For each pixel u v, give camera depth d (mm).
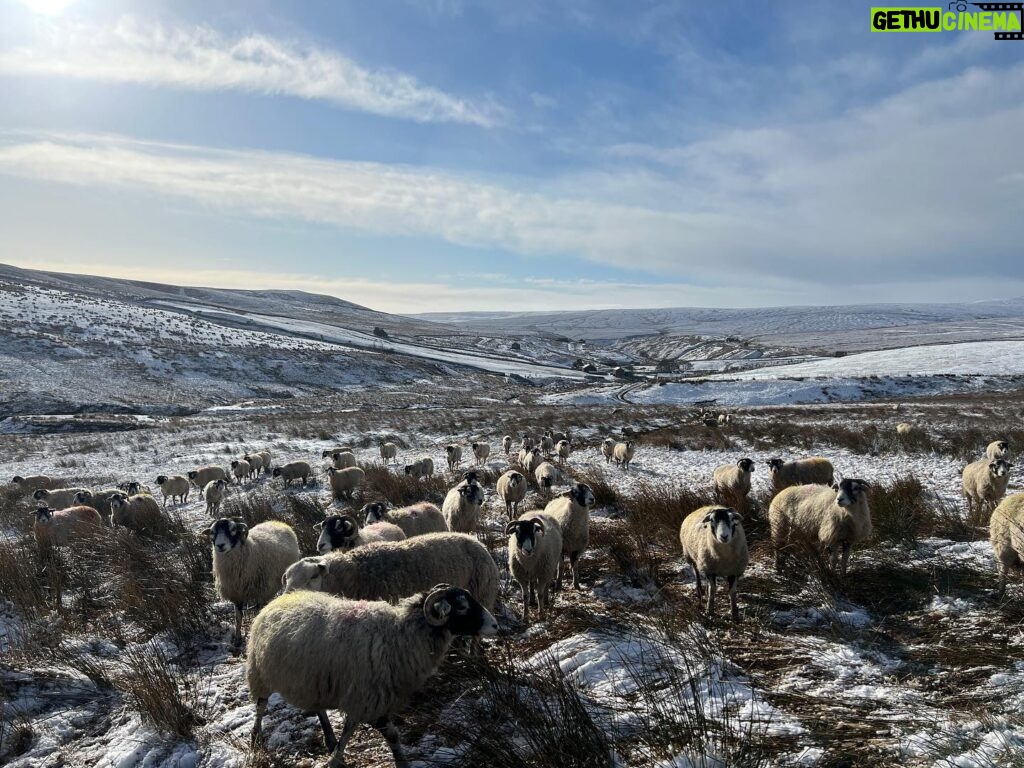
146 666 6605
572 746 4430
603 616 7312
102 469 26000
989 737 4188
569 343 191625
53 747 5539
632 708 5176
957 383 58094
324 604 5086
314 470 22703
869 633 6402
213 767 5020
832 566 8102
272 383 68875
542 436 28094
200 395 59781
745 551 7078
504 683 5508
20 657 7133
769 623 6871
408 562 6910
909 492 11586
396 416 43656
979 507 10797
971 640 6004
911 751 4223
